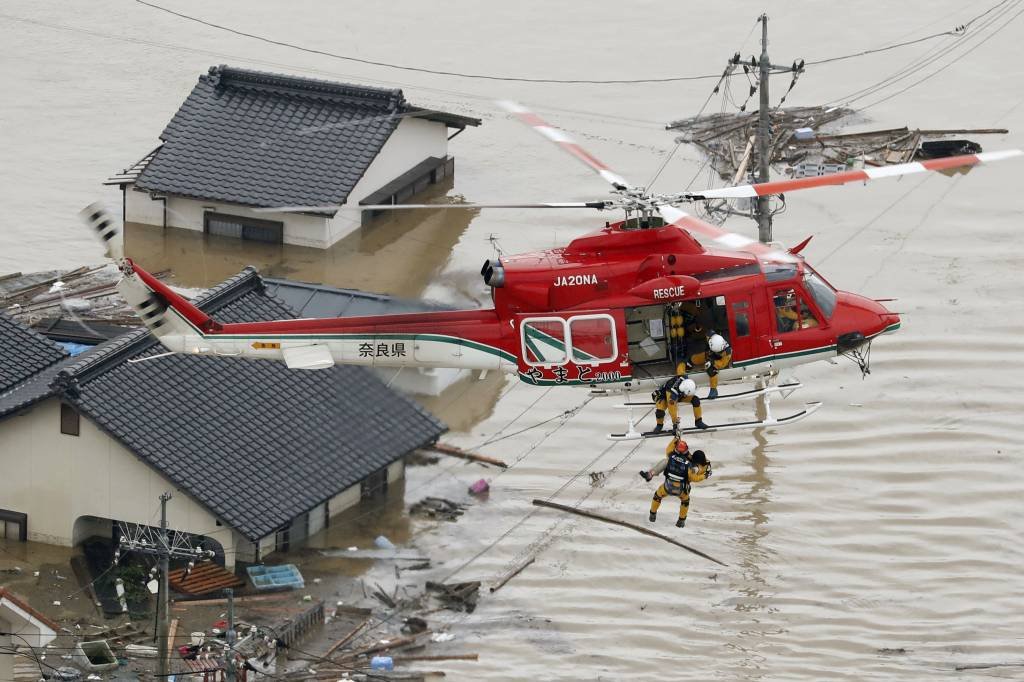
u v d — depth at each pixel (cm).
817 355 13200
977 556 17488
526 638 15900
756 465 19225
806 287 13150
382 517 17850
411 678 15138
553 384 12938
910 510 18350
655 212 12744
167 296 13312
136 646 15275
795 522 18088
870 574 17150
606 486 18675
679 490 13212
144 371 17150
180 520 16538
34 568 16488
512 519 17975
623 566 17162
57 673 14725
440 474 18825
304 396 17850
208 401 17238
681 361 12962
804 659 15738
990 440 19725
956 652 15875
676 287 12631
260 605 16075
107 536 17000
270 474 16838
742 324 12975
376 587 16588
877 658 15750
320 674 15075
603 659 15625
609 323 12738
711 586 16862
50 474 16738
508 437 19700
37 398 16450
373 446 17762
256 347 13400
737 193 12481
